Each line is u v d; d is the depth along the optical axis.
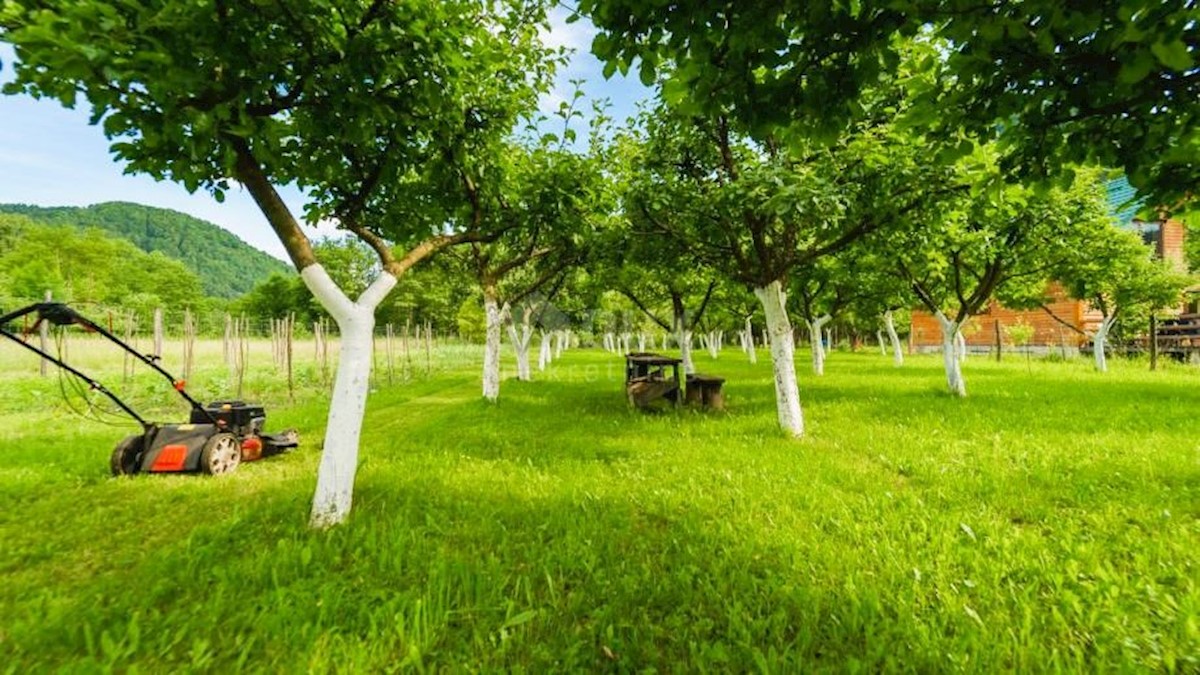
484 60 4.61
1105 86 2.74
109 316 15.07
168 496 5.53
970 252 11.40
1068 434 7.75
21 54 2.59
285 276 78.06
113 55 2.76
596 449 7.58
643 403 11.65
